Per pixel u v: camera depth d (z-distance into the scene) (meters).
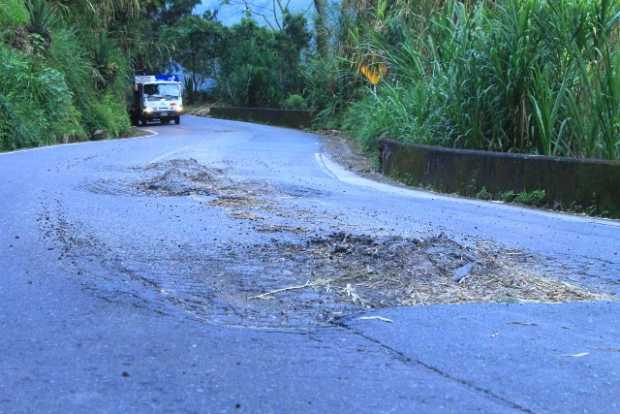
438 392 3.56
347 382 3.67
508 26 13.38
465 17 14.64
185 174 12.20
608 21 12.09
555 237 8.10
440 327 4.57
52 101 24.23
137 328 4.46
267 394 3.51
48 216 8.22
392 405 3.40
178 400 3.43
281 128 39.81
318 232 7.54
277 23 56.19
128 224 7.83
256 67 54.06
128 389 3.55
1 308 4.82
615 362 4.01
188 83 66.25
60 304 4.93
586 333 4.53
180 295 5.17
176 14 61.19
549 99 12.45
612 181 10.24
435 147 13.66
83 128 27.89
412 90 17.27
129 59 39.03
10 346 4.12
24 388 3.55
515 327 4.61
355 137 25.11
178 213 8.70
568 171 10.78
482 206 10.94
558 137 12.32
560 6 12.45
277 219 8.48
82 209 8.80
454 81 14.39
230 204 9.67
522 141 13.27
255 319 4.68
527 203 11.31
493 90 13.55
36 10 26.94
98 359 3.94
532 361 4.00
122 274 5.71
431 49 16.27
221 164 16.05
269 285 5.45
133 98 42.88
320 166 17.38
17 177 12.07
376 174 16.12
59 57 28.28
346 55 30.98
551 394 3.56
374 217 9.06
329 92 36.09
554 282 5.84
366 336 4.38
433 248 6.38
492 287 5.57
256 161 17.52
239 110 50.59
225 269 5.90
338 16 30.69
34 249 6.52
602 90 11.66
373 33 20.14
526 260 6.66
